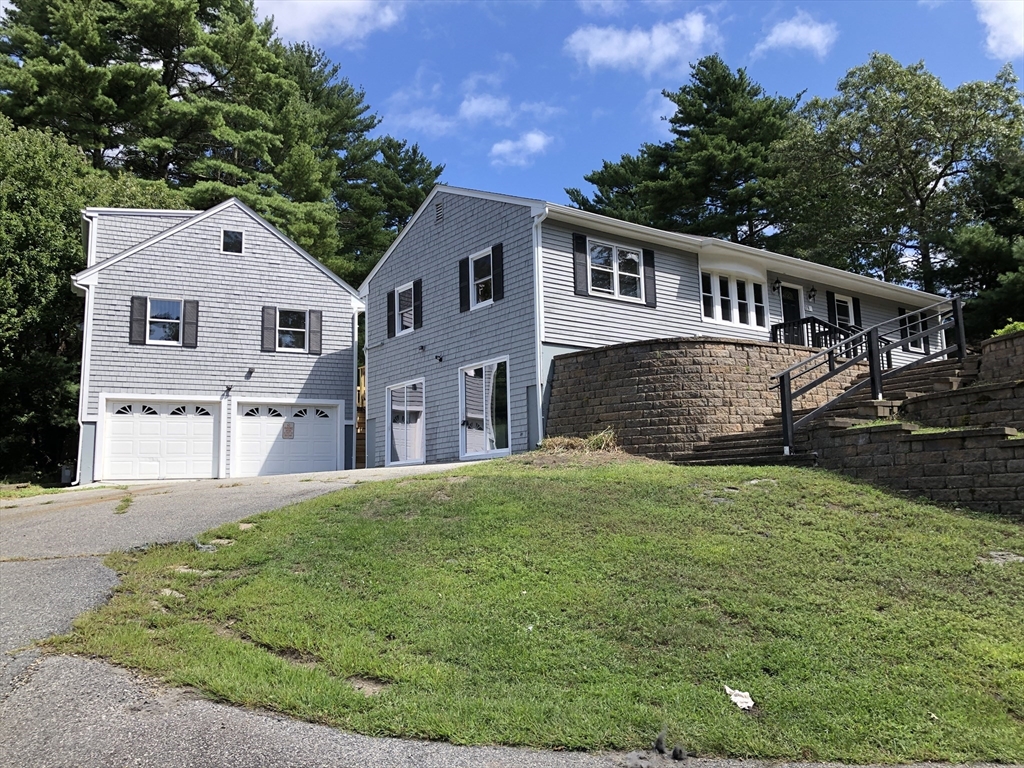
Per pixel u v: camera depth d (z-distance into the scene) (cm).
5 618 550
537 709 421
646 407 1344
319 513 834
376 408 2089
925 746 395
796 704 433
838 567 631
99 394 1916
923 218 3114
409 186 3978
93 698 425
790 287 2091
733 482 906
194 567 681
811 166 3152
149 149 2892
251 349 2102
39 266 2266
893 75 3055
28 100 2723
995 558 645
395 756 377
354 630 527
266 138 3102
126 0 2916
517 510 794
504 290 1648
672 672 472
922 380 1162
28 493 1469
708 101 3547
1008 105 2964
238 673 453
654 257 1767
